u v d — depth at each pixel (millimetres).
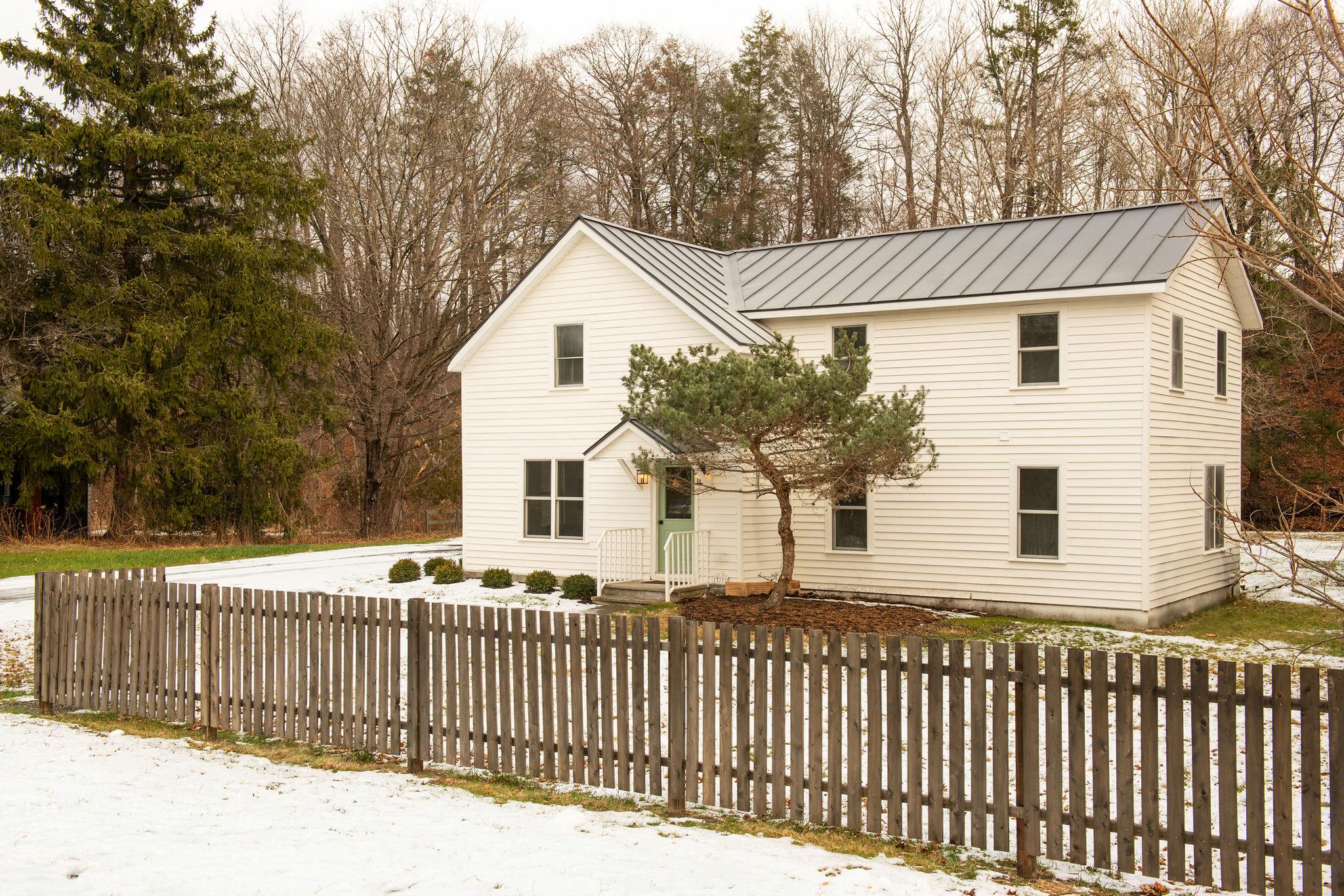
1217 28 9336
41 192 30328
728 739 8070
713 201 49656
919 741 7371
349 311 41188
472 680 9414
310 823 7508
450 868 6480
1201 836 6605
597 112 49906
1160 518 19000
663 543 22031
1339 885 6219
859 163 49188
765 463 18109
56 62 31641
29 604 20438
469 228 42250
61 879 6031
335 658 10086
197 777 8992
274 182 34000
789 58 50125
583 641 8844
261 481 35406
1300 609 21234
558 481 23500
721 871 6660
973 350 20047
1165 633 18078
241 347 34500
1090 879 7160
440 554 31562
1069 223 21672
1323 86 16406
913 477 17984
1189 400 20531
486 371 24594
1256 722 6453
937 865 7172
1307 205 7422
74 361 31219
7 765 9070
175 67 34406
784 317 21938
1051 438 19312
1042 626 18328
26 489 32625
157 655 11305
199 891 5938
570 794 8898
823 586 21547
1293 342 31438
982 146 40938
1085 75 37500
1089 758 10539
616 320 22625
